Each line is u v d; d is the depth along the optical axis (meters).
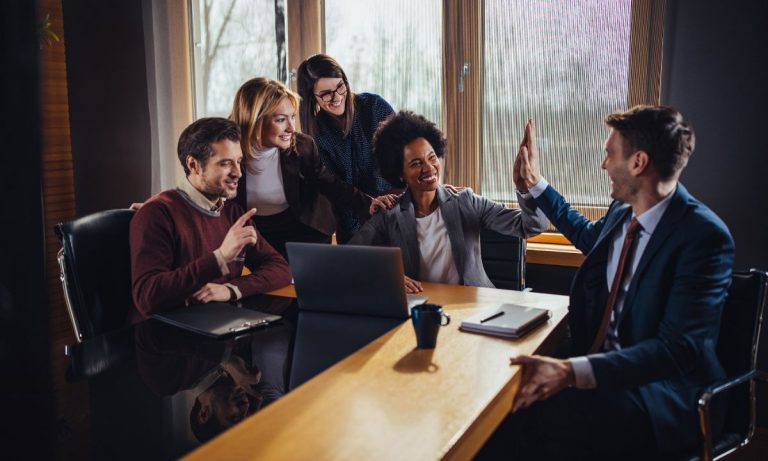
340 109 2.76
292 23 3.39
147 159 3.63
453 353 1.57
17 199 2.15
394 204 2.46
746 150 2.55
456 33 3.07
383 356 1.56
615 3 2.79
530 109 3.00
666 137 1.68
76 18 3.58
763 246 2.57
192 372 1.48
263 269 2.25
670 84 2.65
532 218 2.27
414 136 2.31
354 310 1.92
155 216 2.12
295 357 1.57
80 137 3.65
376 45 3.26
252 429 1.19
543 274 2.95
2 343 2.02
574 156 2.96
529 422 1.71
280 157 2.73
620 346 1.74
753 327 1.69
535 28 2.94
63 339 3.52
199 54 3.62
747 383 1.70
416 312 1.59
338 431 1.17
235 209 2.39
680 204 1.69
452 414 1.24
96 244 2.09
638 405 1.62
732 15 2.51
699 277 1.60
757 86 2.51
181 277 2.01
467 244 2.39
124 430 1.19
